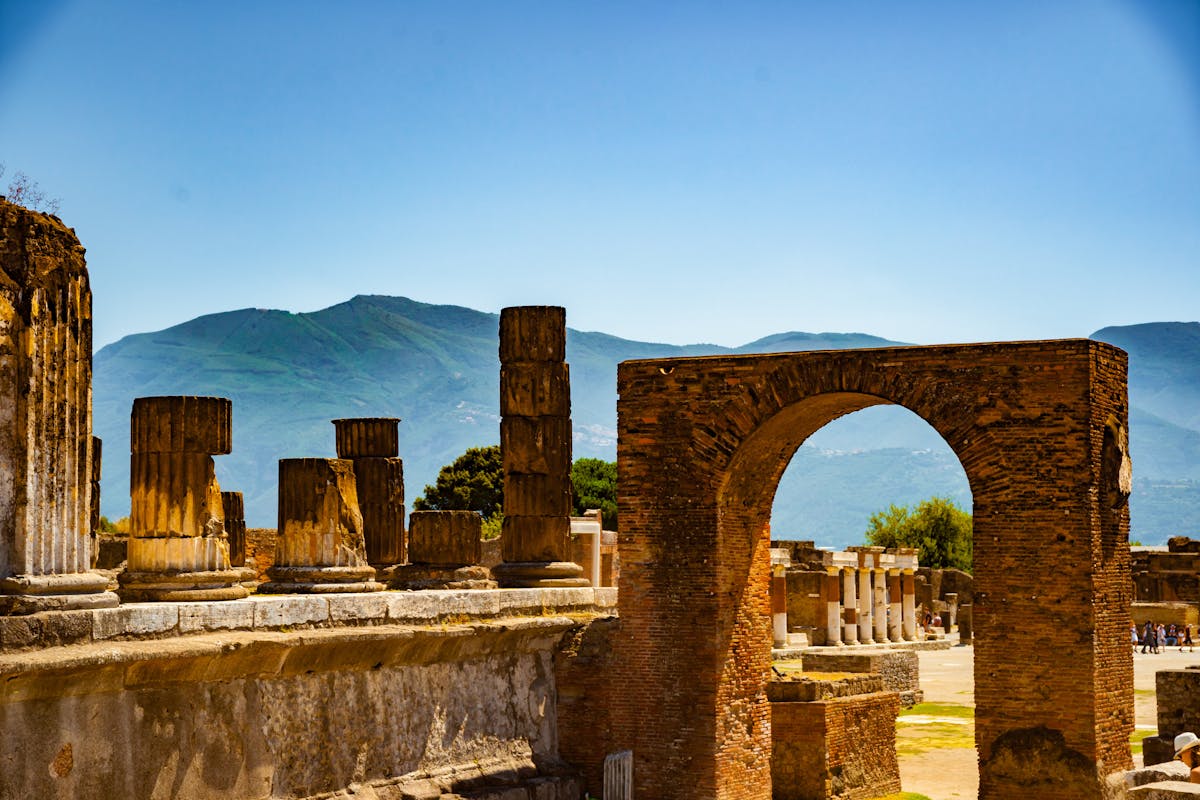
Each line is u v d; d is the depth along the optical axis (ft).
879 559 223.10
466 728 87.40
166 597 70.79
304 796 75.20
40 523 60.23
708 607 90.99
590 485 292.81
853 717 98.73
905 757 115.75
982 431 85.81
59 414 61.21
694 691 90.94
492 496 274.98
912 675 147.74
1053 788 83.25
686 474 91.81
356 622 78.48
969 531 359.66
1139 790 59.00
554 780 90.63
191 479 72.18
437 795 82.28
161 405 72.13
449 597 86.07
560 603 96.89
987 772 84.69
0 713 58.49
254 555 136.98
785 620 194.39
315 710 76.28
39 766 60.08
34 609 59.16
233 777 70.64
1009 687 84.43
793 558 228.43
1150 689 159.53
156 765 66.13
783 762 96.12
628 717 92.22
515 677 92.12
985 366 86.02
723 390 91.40
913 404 87.40
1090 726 82.84
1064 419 84.28
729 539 92.53
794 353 90.07
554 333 101.60
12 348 59.72
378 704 80.64
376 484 101.40
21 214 60.08
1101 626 84.17
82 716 62.23
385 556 101.14
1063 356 84.53
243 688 71.61
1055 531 84.12
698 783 90.38
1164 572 280.72
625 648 92.63
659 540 92.27
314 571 83.82
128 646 62.85
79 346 62.44
